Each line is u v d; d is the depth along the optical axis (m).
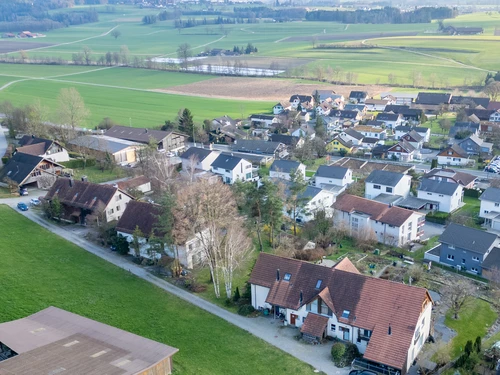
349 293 56.84
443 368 51.78
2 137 145.12
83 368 43.03
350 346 54.00
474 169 131.38
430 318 58.25
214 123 168.38
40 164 108.00
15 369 42.56
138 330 57.38
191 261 74.44
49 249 78.19
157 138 141.25
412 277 72.31
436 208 103.12
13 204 97.12
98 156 126.62
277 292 60.59
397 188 106.19
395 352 50.84
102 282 68.56
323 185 114.75
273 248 80.69
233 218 75.31
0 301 61.31
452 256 78.25
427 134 161.62
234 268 70.75
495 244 77.38
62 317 54.06
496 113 182.25
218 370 50.66
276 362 52.38
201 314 61.78
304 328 56.78
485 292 69.81
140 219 79.00
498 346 54.12
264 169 131.88
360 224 89.56
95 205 87.44
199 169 124.56
